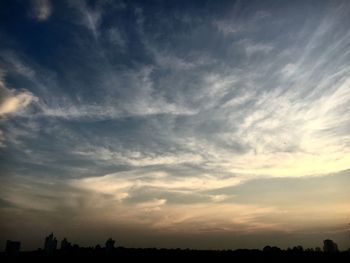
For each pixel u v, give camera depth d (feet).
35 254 196.03
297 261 175.22
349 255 173.06
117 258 198.49
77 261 190.08
